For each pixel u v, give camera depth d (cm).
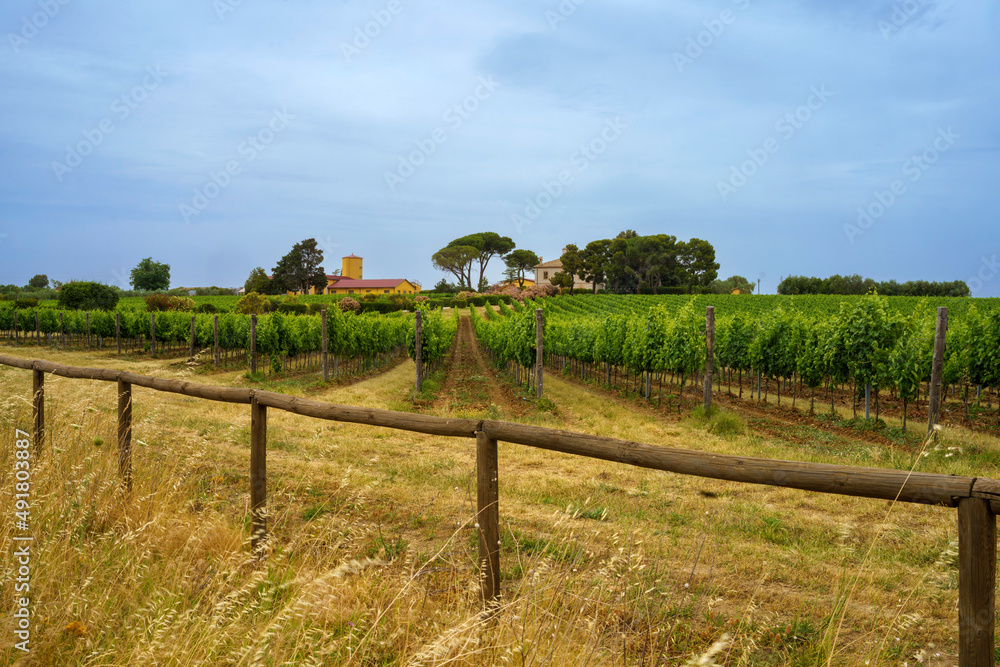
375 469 589
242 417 841
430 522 419
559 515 399
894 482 152
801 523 449
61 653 217
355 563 257
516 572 329
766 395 1541
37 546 283
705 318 1175
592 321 1897
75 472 363
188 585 258
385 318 2775
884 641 241
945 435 820
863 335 1005
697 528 425
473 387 1675
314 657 201
